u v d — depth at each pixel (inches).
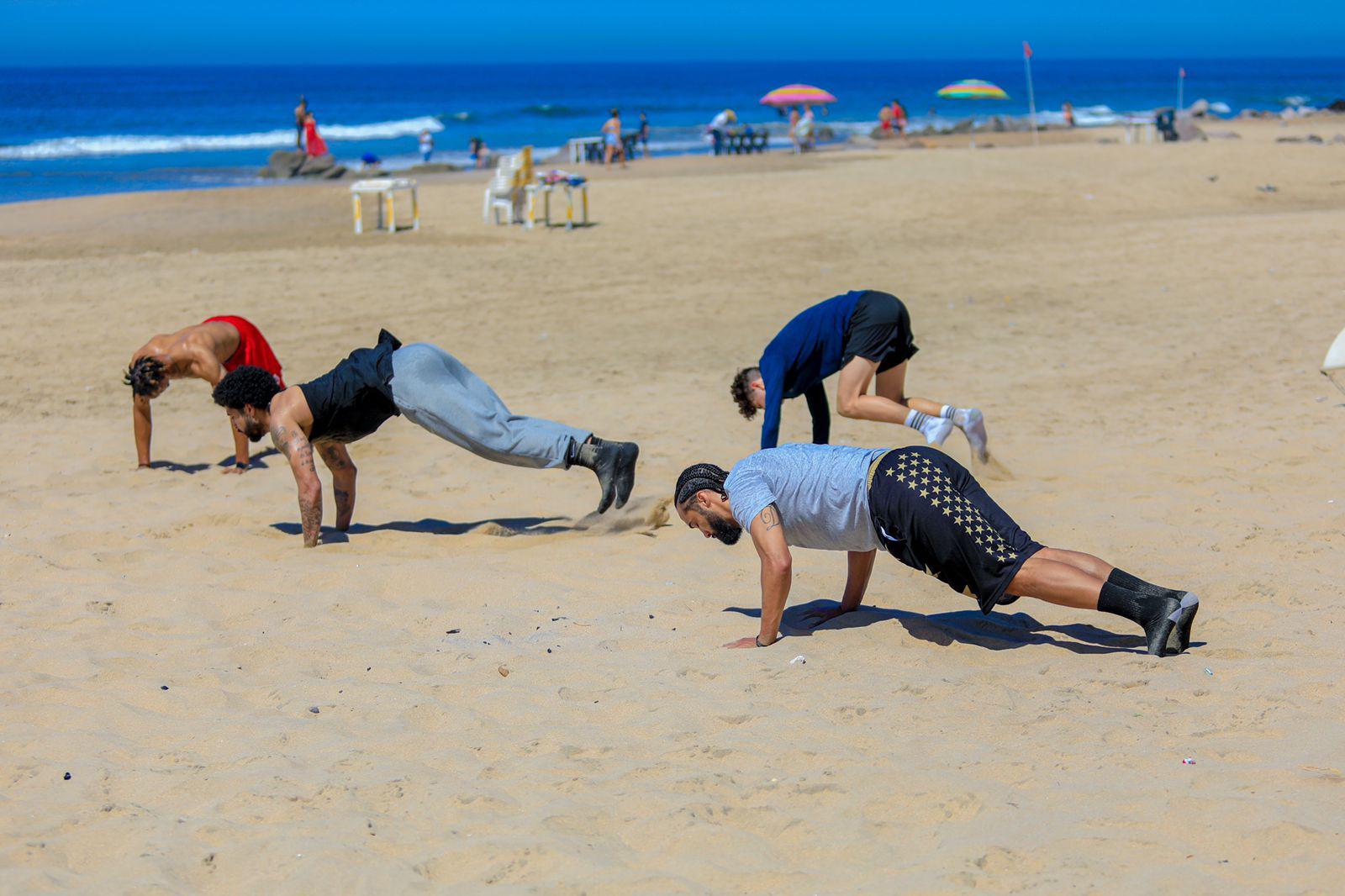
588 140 1466.5
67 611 215.2
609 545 255.8
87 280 644.1
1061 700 163.3
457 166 1475.1
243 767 151.6
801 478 189.0
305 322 539.5
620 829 133.6
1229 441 318.3
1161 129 1525.6
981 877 118.0
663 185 1051.9
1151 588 175.9
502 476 321.4
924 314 538.3
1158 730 151.5
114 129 2245.3
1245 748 144.2
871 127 2164.1
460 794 141.2
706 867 123.8
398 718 167.2
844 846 127.6
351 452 349.7
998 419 357.7
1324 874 114.6
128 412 400.5
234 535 265.9
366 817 136.8
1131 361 433.7
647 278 642.2
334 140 2121.1
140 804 142.5
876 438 347.9
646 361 462.9
